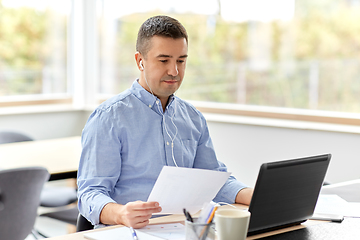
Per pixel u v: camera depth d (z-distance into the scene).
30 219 2.09
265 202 1.12
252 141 3.34
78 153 2.70
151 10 4.11
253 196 1.09
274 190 1.12
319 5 3.17
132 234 1.10
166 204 1.21
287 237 1.12
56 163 2.41
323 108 3.23
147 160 1.47
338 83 3.14
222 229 0.98
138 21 4.21
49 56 4.48
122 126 1.45
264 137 3.28
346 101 3.11
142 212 1.15
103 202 1.27
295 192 1.17
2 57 4.11
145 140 1.49
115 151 1.42
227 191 1.50
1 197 1.89
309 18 3.23
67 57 4.63
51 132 4.29
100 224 1.30
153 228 1.18
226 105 3.74
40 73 4.41
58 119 4.34
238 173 3.45
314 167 1.19
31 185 1.99
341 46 3.09
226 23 3.67
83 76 4.61
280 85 3.44
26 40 4.27
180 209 1.24
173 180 1.15
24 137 3.18
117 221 1.21
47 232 3.27
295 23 3.31
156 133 1.50
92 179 1.37
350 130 2.86
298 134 3.09
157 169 1.47
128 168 1.46
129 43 4.30
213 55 3.77
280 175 1.11
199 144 1.66
